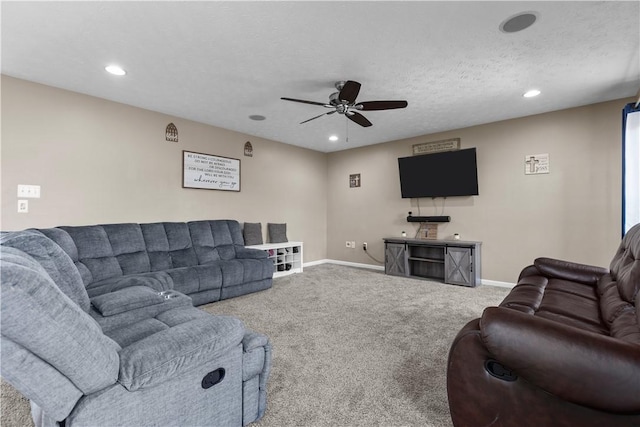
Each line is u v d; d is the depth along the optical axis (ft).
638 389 3.10
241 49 7.89
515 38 7.41
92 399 3.20
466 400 4.23
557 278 8.62
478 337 4.12
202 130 14.16
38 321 2.67
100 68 8.89
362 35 7.29
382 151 18.12
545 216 12.80
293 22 6.77
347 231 19.88
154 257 11.16
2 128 9.21
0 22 6.67
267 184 17.13
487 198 14.33
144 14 6.45
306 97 11.12
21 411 5.22
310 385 5.94
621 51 7.97
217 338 4.20
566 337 3.43
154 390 3.65
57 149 10.19
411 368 6.57
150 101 11.51
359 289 13.30
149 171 12.42
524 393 3.83
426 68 8.95
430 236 16.11
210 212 14.51
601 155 11.60
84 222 10.76
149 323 5.49
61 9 6.25
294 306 10.87
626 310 4.96
